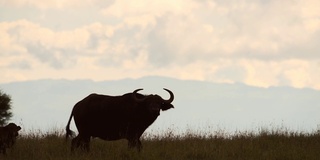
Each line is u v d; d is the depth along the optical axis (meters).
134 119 76.88
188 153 73.44
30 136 83.38
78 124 76.94
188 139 81.44
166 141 79.88
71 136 78.00
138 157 70.88
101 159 69.88
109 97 77.62
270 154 72.69
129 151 72.25
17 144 76.88
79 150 74.00
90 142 79.94
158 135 83.88
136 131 77.44
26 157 72.50
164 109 79.06
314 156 72.25
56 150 75.00
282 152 73.19
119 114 76.62
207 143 77.88
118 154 71.12
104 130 77.19
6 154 73.56
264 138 82.06
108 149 74.88
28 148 75.06
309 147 77.31
